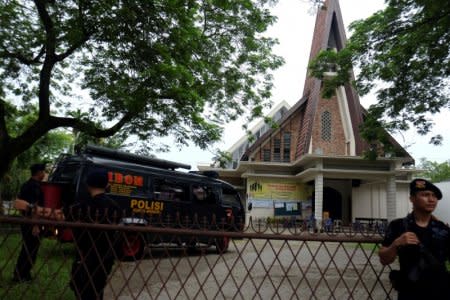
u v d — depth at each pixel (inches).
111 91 504.7
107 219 163.6
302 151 1213.7
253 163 1257.4
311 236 165.5
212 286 312.5
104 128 619.8
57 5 484.1
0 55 574.9
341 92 1318.9
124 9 402.6
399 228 141.3
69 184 415.5
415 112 519.8
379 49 504.1
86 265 171.9
